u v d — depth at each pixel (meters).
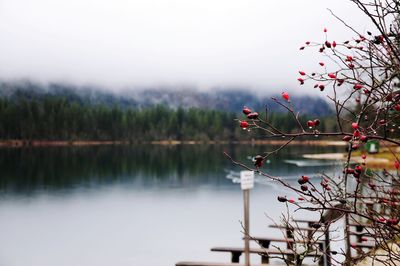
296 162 66.19
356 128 2.09
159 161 79.19
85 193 36.97
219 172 56.97
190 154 103.50
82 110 168.25
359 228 11.00
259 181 41.38
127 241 19.58
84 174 54.38
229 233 20.55
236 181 45.78
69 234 21.42
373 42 2.43
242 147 133.62
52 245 19.19
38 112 157.75
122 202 31.84
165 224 23.36
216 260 15.83
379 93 2.35
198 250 17.48
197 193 36.28
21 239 20.47
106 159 84.25
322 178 2.79
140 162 76.75
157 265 15.50
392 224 2.35
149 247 18.31
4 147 130.25
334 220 2.56
